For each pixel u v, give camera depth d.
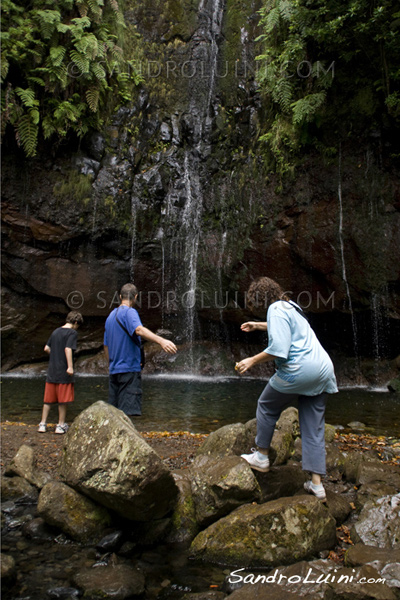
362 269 10.12
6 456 4.46
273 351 3.27
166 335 12.93
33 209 11.36
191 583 2.70
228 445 3.94
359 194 10.05
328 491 3.68
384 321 10.48
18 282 11.71
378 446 5.18
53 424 6.07
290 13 9.90
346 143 10.17
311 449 3.43
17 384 9.90
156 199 12.50
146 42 13.26
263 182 11.44
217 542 3.01
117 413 3.50
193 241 12.68
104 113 12.20
